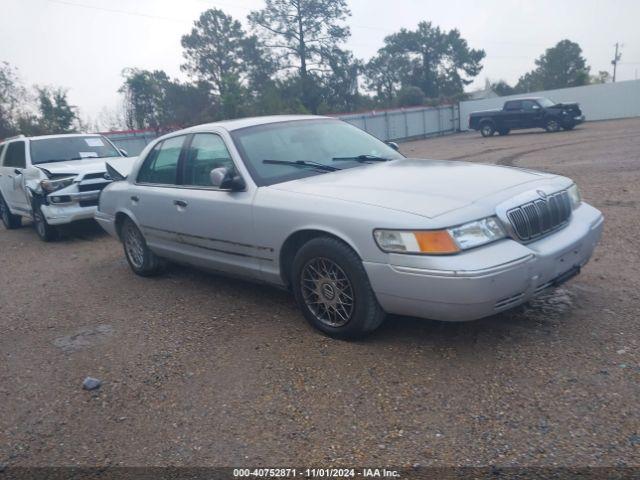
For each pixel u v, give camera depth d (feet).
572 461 8.78
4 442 10.72
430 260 11.20
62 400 12.10
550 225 12.82
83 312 17.61
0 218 40.24
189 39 146.00
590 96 114.11
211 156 16.30
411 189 12.92
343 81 152.05
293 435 10.11
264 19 143.74
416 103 158.71
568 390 10.66
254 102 114.42
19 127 84.12
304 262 13.58
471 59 202.08
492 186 12.89
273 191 14.33
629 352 11.84
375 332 13.91
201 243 16.61
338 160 16.29
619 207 25.59
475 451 9.23
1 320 17.53
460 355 12.37
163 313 16.78
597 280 16.29
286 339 14.03
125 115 107.14
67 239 30.81
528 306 14.73
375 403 10.84
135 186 19.31
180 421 10.89
